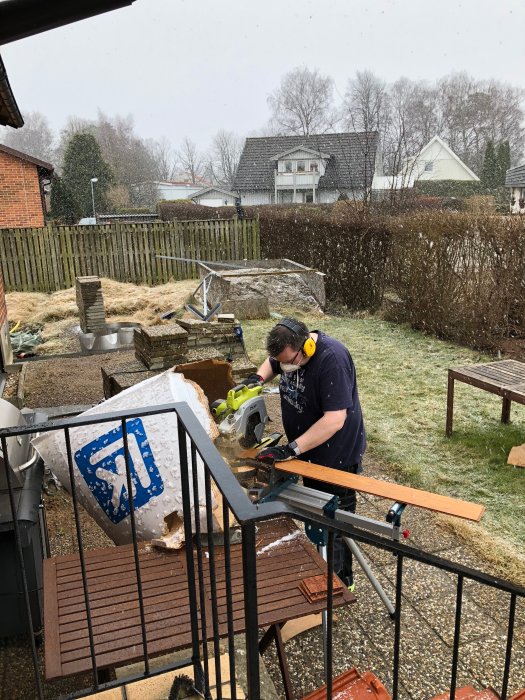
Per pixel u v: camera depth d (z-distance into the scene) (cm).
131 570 231
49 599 215
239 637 248
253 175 4312
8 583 260
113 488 263
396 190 1681
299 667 267
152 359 506
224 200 4572
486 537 376
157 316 1041
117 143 6006
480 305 795
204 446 150
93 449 270
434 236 862
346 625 296
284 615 206
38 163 1730
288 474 273
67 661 188
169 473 255
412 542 375
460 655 276
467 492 440
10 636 273
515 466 476
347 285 1153
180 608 211
